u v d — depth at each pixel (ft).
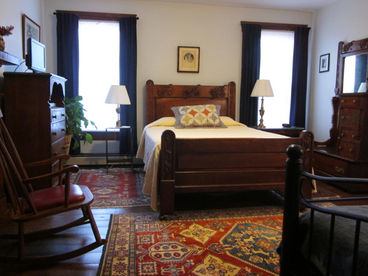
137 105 15.16
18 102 9.13
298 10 15.85
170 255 6.40
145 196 10.36
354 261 3.36
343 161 11.35
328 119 15.01
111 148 15.19
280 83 16.16
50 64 14.28
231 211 9.08
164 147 8.11
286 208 4.20
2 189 8.56
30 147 9.27
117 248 6.67
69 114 12.35
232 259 6.28
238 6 15.26
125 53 14.38
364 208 4.56
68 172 5.86
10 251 6.51
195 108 13.41
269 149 8.82
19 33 11.25
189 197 10.43
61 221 8.13
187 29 15.11
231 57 15.60
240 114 15.69
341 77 13.93
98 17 14.17
